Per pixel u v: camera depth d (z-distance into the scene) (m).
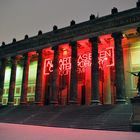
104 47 48.53
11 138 15.82
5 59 62.22
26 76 54.47
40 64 52.25
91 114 32.88
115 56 40.81
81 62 51.69
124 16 41.19
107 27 43.16
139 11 39.53
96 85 41.22
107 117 29.56
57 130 24.31
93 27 45.09
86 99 48.34
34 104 48.94
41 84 50.88
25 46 57.22
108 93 44.56
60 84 53.44
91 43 45.12
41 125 32.72
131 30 40.69
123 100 37.78
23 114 41.75
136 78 42.69
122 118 27.98
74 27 47.97
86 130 25.14
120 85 38.62
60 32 50.25
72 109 38.16
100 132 22.48
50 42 51.81
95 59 42.97
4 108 51.53
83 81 50.47
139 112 24.72
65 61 53.97
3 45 63.31
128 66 44.22
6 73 67.81
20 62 64.50
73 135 18.77
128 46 45.38
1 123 36.22
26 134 19.05
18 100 61.47
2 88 59.19
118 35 41.53
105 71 46.59
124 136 18.34
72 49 47.19
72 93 43.72
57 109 40.50
